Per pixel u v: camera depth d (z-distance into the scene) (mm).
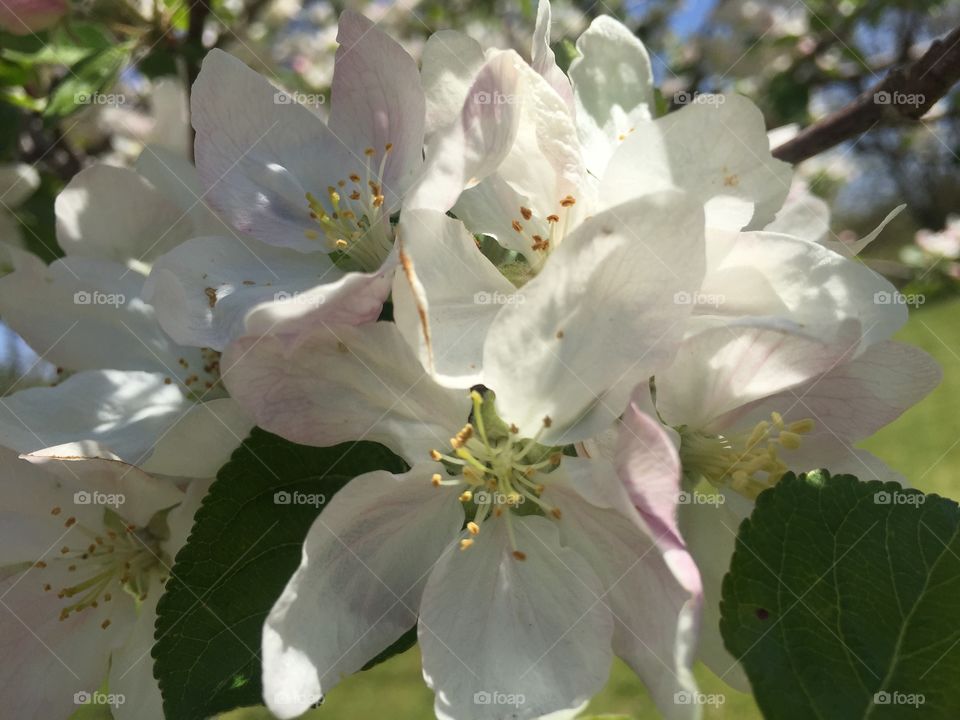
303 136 87
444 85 84
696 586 59
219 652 72
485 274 77
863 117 125
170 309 76
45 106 151
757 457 81
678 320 69
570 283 70
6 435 87
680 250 68
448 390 74
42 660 90
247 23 230
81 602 90
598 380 71
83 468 81
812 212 100
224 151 87
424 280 73
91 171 100
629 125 97
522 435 74
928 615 68
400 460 79
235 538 74
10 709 89
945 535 69
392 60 82
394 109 84
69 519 89
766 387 78
